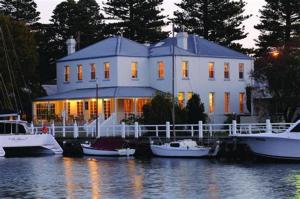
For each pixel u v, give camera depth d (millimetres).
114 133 67250
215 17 110188
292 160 54000
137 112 76562
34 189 40812
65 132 69312
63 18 109188
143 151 62781
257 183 42031
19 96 81750
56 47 108500
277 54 74125
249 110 82562
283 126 68125
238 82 84812
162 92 75125
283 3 104125
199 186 41000
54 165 55094
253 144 55375
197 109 70938
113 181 43875
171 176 46000
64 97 80375
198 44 84312
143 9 112562
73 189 40562
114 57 79625
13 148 66375
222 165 52969
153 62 81125
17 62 82875
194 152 59031
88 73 82938
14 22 86062
